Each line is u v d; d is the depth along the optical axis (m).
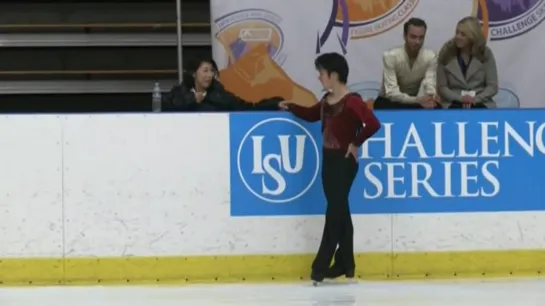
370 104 29.39
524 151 24.19
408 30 26.28
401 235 24.00
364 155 23.84
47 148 23.38
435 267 24.08
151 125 23.52
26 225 23.41
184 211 23.59
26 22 35.03
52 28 34.34
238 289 22.84
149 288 23.02
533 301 21.17
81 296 22.11
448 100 26.62
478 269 24.16
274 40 29.25
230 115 23.62
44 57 34.78
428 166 23.98
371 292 22.31
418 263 24.03
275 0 29.14
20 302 21.48
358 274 23.95
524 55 29.62
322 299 21.55
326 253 22.75
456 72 26.61
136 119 23.47
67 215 23.44
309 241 23.88
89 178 23.42
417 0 29.44
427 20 29.52
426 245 24.03
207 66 25.14
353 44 29.41
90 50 34.81
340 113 22.42
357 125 22.62
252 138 23.67
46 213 23.42
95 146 23.41
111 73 34.06
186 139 23.56
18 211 23.39
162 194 23.56
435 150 23.98
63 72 33.84
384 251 23.98
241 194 23.67
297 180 23.80
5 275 23.45
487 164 24.11
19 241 23.42
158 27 34.25
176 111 24.31
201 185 23.62
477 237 24.12
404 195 23.97
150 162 23.52
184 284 23.52
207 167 23.61
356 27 29.39
